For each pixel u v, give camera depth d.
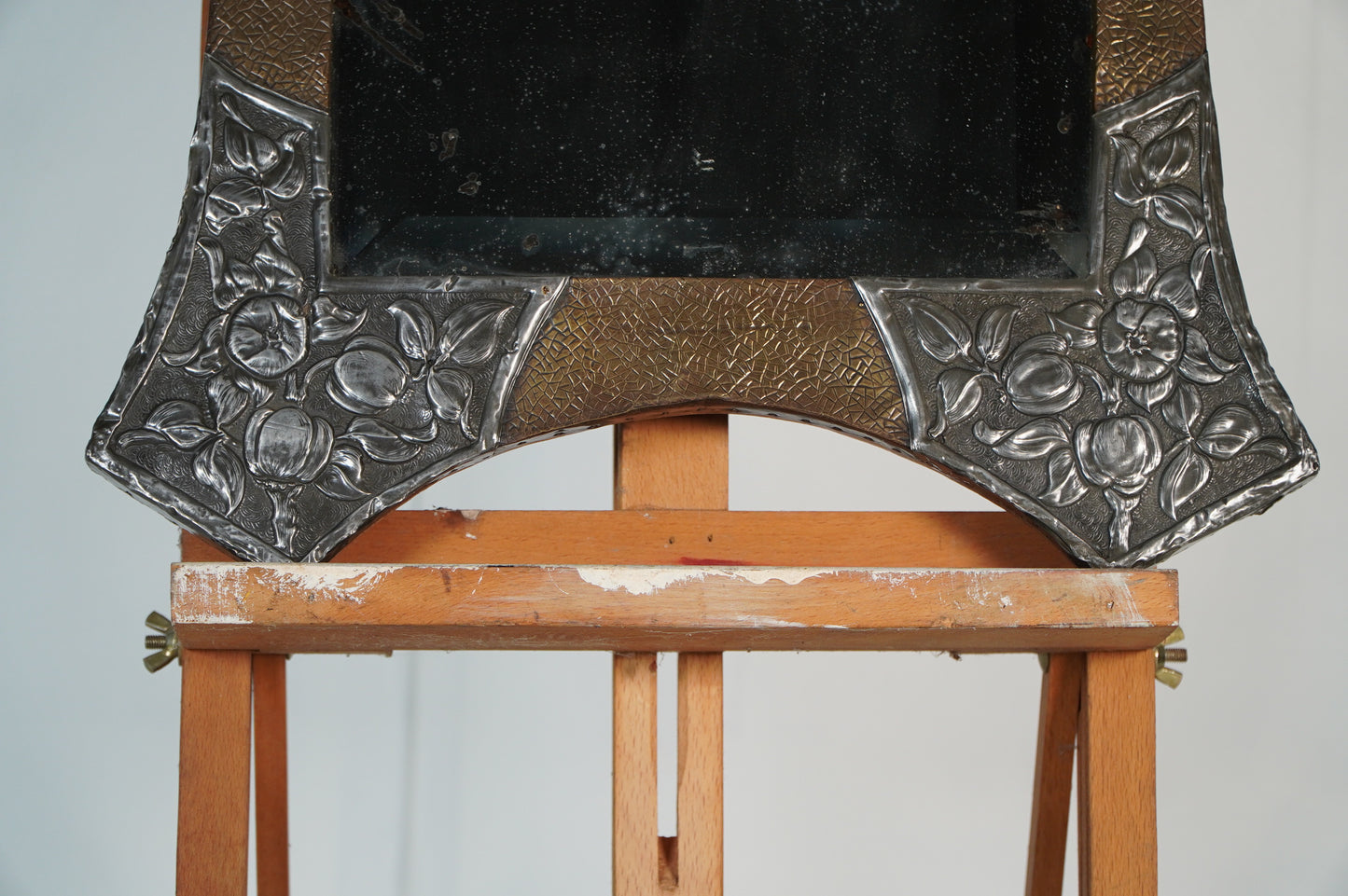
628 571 0.96
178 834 1.00
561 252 1.08
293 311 1.02
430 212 1.07
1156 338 1.05
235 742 1.02
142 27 1.91
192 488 0.99
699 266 1.08
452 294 1.03
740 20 1.12
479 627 0.95
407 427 1.01
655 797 1.10
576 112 1.10
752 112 1.11
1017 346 1.04
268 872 1.27
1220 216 1.07
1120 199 1.07
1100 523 1.03
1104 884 1.03
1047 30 1.11
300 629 0.96
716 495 1.16
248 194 1.03
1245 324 1.05
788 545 1.16
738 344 1.04
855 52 1.12
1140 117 1.07
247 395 1.00
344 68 1.07
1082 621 0.98
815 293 1.05
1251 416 1.04
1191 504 1.03
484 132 1.09
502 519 1.14
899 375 1.04
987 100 1.11
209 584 0.94
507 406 1.02
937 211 1.10
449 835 1.98
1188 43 1.09
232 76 1.04
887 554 1.17
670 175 1.10
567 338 1.03
